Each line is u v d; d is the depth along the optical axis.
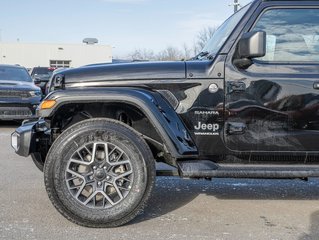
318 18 4.21
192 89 4.17
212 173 3.98
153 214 4.48
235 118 4.18
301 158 4.25
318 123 4.18
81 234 3.88
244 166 4.13
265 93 4.15
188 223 4.23
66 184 3.95
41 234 3.88
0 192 5.20
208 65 4.19
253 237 3.90
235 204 4.89
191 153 4.08
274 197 5.19
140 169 3.95
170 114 4.09
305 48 4.23
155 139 4.34
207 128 4.19
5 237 3.82
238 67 4.16
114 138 3.95
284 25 4.23
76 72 4.20
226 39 4.20
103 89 4.00
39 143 4.51
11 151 7.88
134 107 4.20
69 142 3.93
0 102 10.63
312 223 4.29
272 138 4.19
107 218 3.95
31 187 5.43
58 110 4.11
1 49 51.84
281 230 4.09
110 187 4.04
